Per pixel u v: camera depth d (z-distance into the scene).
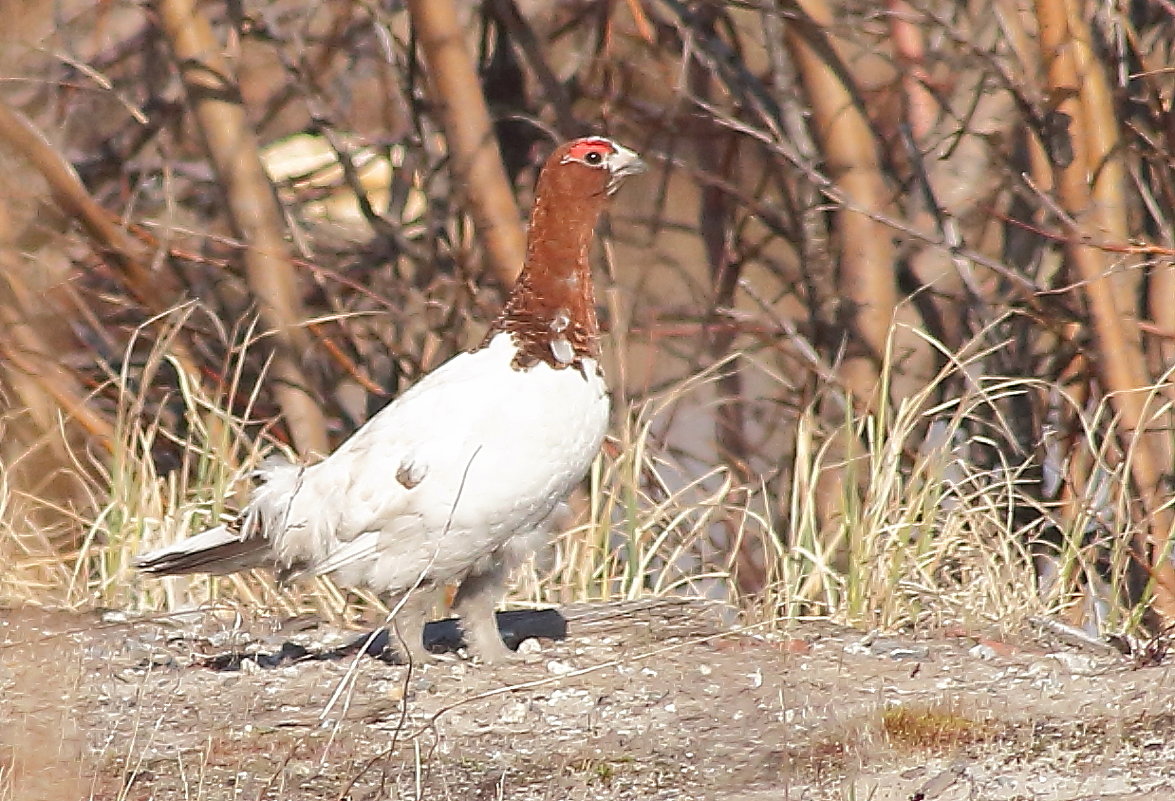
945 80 14.82
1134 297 12.63
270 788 7.45
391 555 8.89
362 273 15.52
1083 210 12.36
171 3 13.68
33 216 14.32
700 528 11.86
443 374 9.12
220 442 12.72
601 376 9.11
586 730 8.32
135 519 11.55
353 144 17.03
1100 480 13.11
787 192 14.98
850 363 13.57
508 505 8.81
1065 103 12.23
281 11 15.66
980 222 14.23
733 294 15.67
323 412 14.46
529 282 9.09
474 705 8.66
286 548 9.03
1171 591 12.01
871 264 13.44
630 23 16.59
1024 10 13.97
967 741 8.06
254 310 14.38
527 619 10.17
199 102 13.73
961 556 11.35
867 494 11.74
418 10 13.02
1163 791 7.23
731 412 15.65
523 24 14.77
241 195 13.77
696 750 7.99
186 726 8.37
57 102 15.86
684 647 9.65
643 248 15.67
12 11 14.82
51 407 13.52
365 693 8.86
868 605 10.77
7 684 8.51
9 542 11.28
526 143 15.99
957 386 14.05
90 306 15.82
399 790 7.52
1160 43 14.10
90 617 10.22
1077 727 8.24
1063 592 11.38
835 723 8.30
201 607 10.45
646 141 15.66
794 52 13.42
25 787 7.27
